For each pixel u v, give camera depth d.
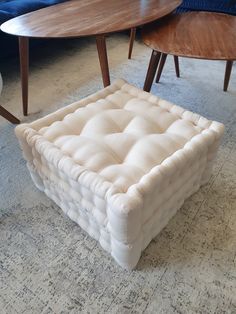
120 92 1.17
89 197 0.85
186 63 2.24
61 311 0.87
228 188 1.24
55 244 1.04
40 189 1.23
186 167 0.93
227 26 1.45
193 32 1.38
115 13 1.46
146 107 1.07
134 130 0.97
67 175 0.86
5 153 1.44
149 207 0.84
